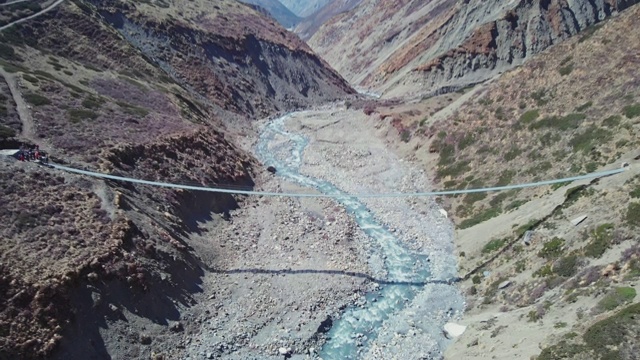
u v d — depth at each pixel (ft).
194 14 328.70
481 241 132.77
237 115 272.51
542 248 111.65
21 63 176.55
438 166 184.24
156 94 207.00
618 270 89.35
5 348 81.56
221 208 157.38
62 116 151.23
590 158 133.80
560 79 170.30
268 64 342.85
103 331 94.68
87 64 206.69
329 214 161.48
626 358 67.87
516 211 135.03
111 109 170.60
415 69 354.54
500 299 109.19
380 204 169.78
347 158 212.43
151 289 106.63
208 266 127.13
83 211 113.80
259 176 193.67
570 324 82.58
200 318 109.50
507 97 184.65
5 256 93.30
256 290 120.88
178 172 156.56
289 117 294.25
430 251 140.36
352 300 119.34
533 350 79.71
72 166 129.08
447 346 102.58
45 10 216.13
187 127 185.98
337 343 106.22
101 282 99.91
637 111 133.28
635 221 97.30
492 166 164.14
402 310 116.57
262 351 102.58
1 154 119.96
